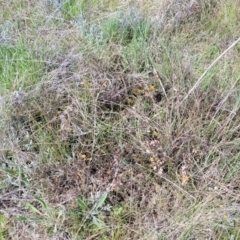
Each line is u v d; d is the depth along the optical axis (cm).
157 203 168
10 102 199
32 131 192
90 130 190
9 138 186
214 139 188
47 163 179
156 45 231
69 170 176
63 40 238
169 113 195
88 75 215
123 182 174
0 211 167
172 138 188
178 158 182
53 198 169
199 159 183
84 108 198
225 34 241
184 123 191
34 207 162
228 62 225
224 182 174
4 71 217
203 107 200
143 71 221
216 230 159
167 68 217
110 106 205
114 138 190
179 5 257
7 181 173
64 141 187
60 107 201
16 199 168
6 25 242
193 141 185
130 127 191
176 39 235
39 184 173
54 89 207
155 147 183
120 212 165
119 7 262
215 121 187
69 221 163
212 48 233
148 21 243
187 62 218
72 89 205
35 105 200
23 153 182
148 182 175
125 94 208
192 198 169
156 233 158
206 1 257
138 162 182
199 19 255
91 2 266
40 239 159
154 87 208
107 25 244
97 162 182
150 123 192
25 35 241
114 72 218
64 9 259
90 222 163
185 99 196
